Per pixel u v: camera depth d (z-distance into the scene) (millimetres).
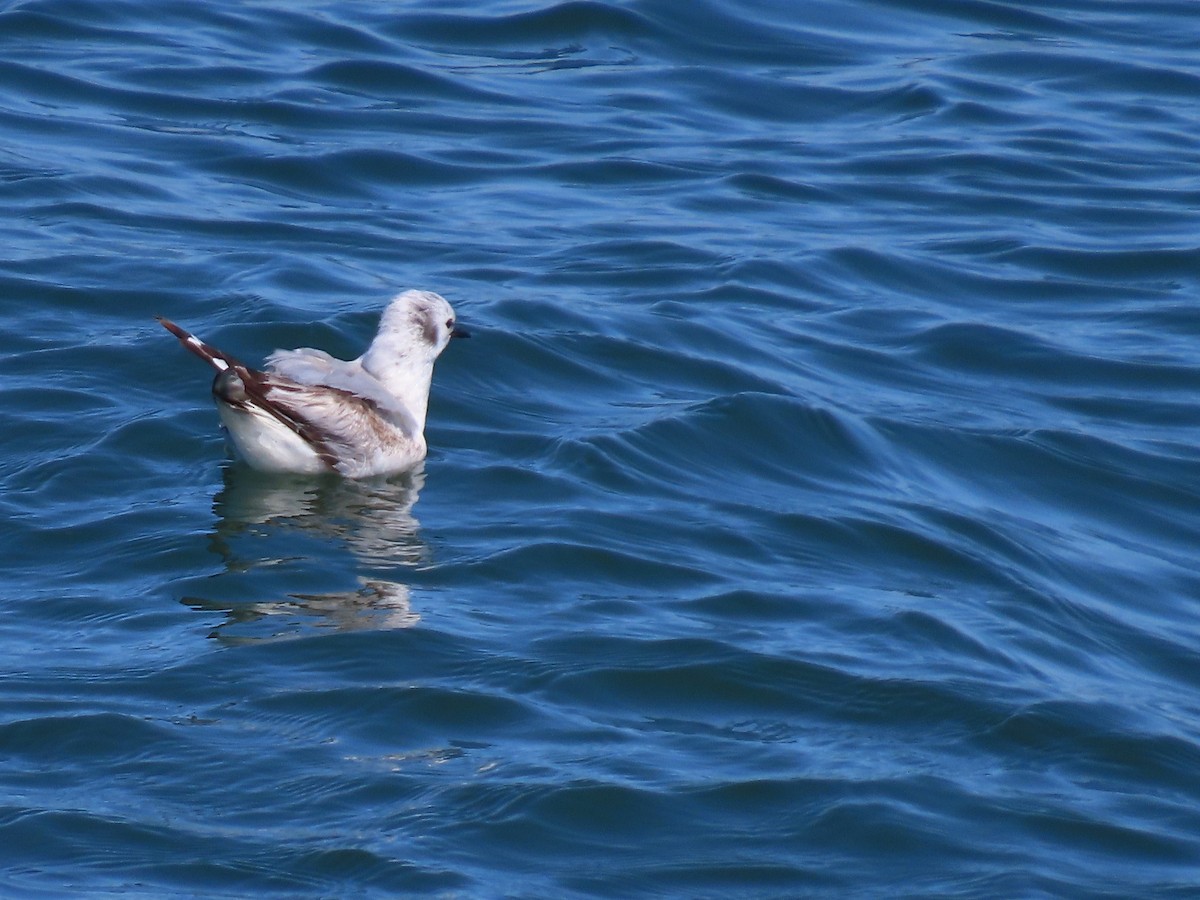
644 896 9414
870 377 18406
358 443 14844
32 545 13203
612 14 28906
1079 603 13938
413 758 10508
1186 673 13047
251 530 13641
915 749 11188
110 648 11641
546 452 15648
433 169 23594
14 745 10328
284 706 10977
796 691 11742
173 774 10133
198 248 20047
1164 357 19281
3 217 20375
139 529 13539
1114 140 26062
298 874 9281
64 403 15664
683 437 16109
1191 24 30797
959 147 25500
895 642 12570
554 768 10477
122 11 27938
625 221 22344
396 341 15602
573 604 12797
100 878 9141
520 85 26875
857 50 29016
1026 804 10617
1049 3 31453
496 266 20406
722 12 29781
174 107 24719
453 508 14438
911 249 22000
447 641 11977
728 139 25562
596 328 18547
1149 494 16266
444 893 9203
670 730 11156
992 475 16344
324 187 22859
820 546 14289
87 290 18312
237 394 14297
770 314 19734
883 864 9898
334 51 27453
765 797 10391
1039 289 21125
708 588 13258
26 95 24641
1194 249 22094
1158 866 10102
